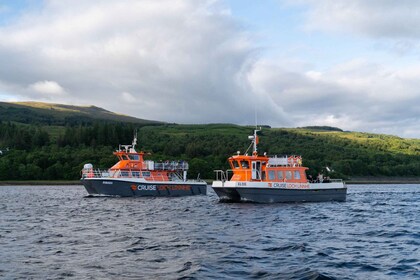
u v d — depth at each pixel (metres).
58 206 58.75
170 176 79.69
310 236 31.00
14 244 27.86
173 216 44.69
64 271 20.38
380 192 99.38
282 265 21.50
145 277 19.23
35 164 161.00
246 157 56.97
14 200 71.12
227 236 30.75
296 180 58.19
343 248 26.33
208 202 62.69
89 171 76.50
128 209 53.34
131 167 75.25
